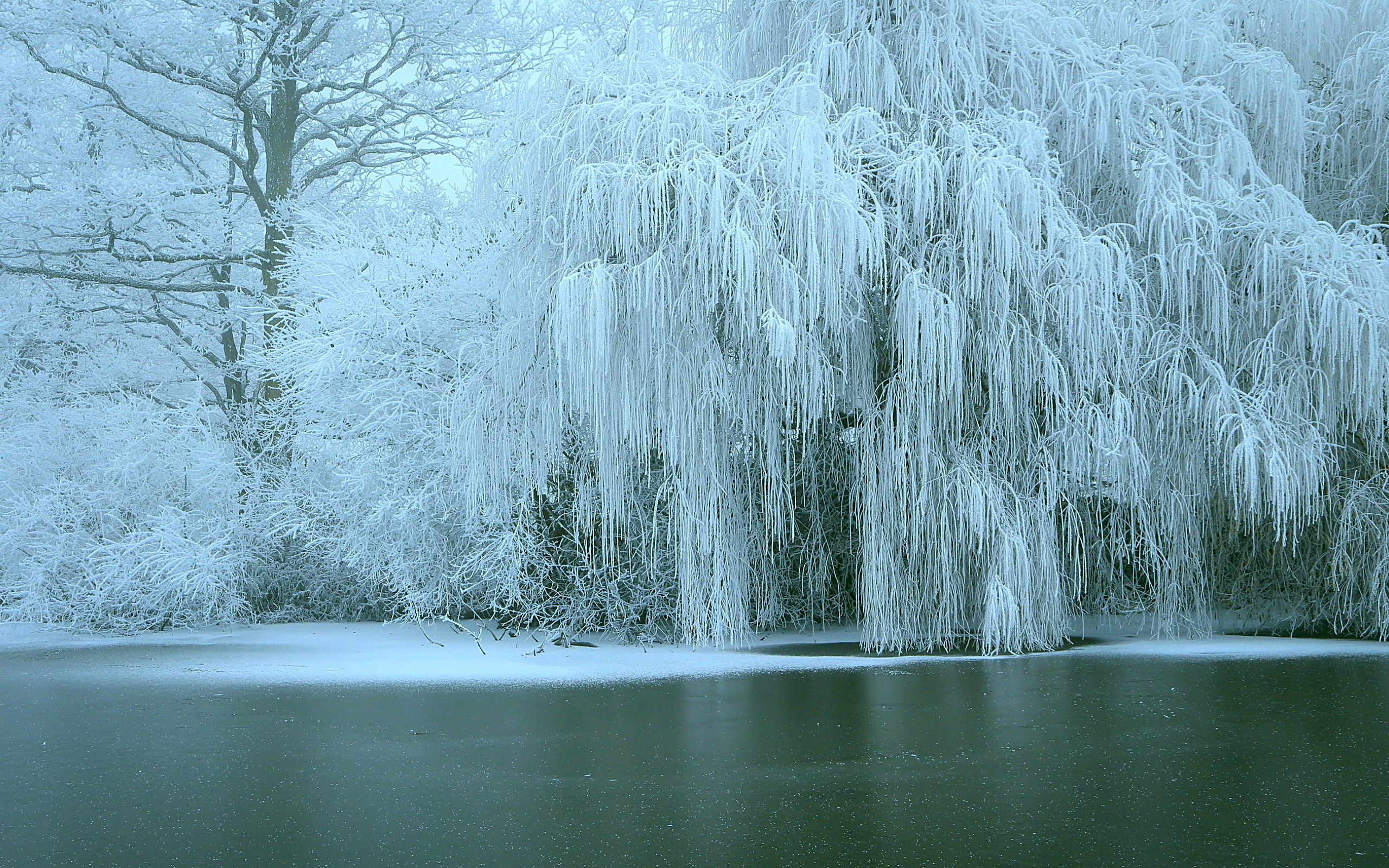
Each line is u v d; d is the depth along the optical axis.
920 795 5.15
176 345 21.31
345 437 13.31
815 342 9.87
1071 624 12.53
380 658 10.62
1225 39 12.10
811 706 7.62
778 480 10.84
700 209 9.44
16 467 14.06
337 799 5.16
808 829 4.62
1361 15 12.70
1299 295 10.64
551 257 10.38
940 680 8.79
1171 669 9.39
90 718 7.38
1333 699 7.78
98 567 13.13
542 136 10.10
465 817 4.83
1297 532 11.31
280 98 18.95
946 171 10.13
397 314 13.05
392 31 18.44
